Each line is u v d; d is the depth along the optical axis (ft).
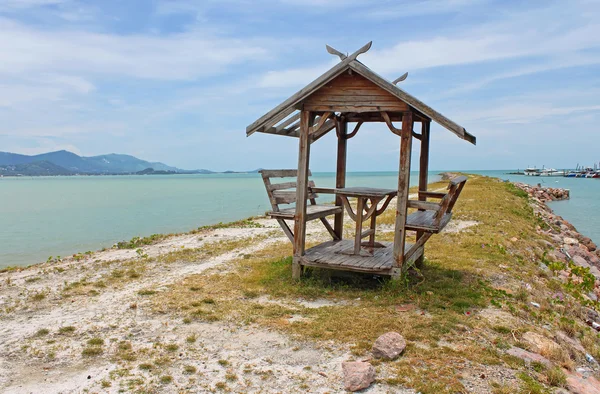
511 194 96.48
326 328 17.97
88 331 18.25
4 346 16.83
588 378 14.90
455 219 51.67
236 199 130.52
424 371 14.19
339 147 29.60
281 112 24.29
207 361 15.38
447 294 22.29
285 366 14.94
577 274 31.78
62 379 14.23
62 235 57.52
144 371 14.71
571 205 126.93
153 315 20.08
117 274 28.02
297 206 25.29
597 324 22.38
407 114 22.68
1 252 45.91
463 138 20.72
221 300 22.20
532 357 15.37
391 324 18.10
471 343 16.39
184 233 47.80
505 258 31.96
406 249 26.58
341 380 13.93
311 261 25.04
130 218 77.36
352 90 23.66
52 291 24.35
